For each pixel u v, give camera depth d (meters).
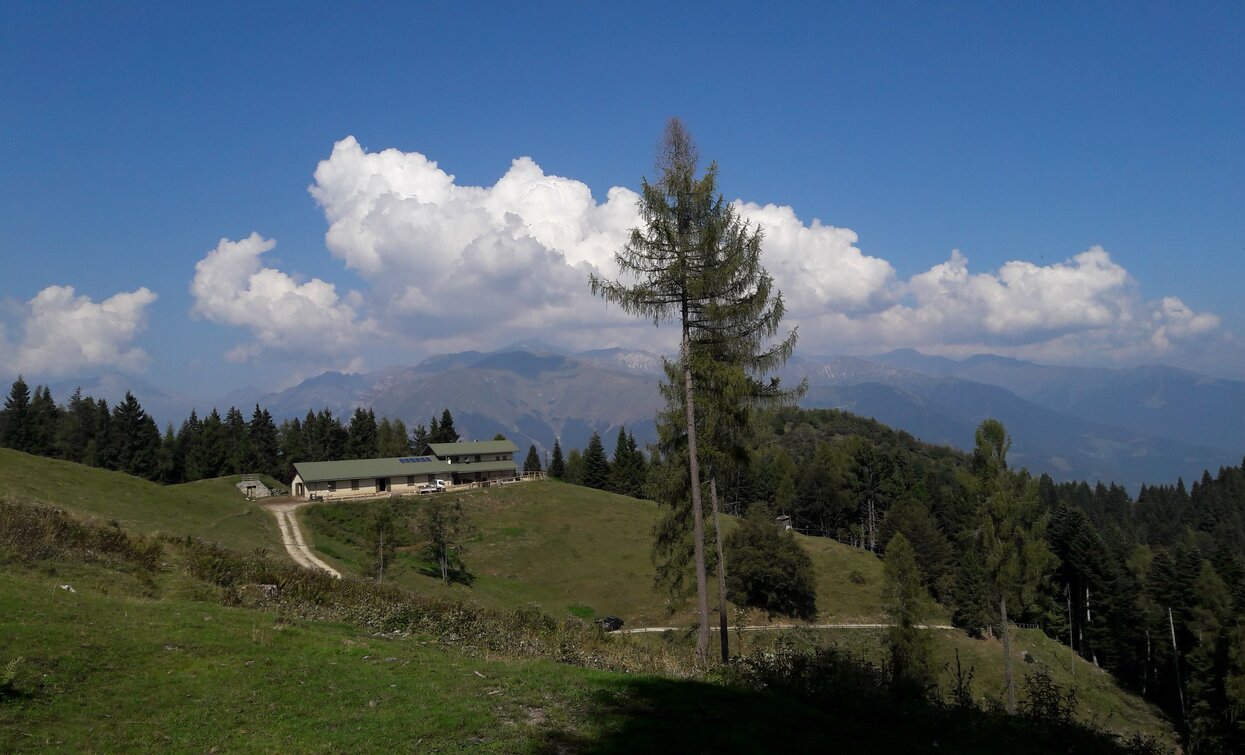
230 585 21.92
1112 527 130.75
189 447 119.75
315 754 9.30
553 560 72.31
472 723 10.83
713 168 23.34
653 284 23.69
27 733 9.01
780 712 12.69
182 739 9.45
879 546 102.19
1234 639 45.28
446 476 97.50
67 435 109.56
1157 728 51.16
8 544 19.06
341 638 15.52
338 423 128.12
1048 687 14.52
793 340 23.53
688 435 24.14
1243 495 151.12
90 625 13.22
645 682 13.96
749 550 61.28
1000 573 39.75
